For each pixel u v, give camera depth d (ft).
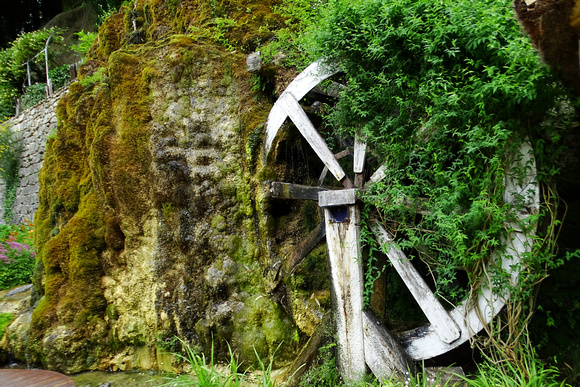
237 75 12.62
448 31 7.57
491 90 7.27
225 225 12.29
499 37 7.48
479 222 7.66
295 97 10.73
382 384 8.83
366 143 9.39
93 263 13.65
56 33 35.81
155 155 12.64
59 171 15.16
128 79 13.41
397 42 8.35
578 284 9.32
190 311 12.32
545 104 7.36
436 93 8.02
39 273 15.51
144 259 12.83
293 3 13.23
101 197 13.83
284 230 12.16
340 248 9.58
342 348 9.62
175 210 12.58
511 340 8.24
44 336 13.09
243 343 11.34
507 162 7.70
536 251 7.43
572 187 9.32
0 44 49.39
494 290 7.75
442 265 8.54
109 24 18.34
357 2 8.80
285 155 12.16
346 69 9.39
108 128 13.26
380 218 9.51
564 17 5.67
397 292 11.85
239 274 11.96
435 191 8.12
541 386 7.17
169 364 12.30
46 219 16.01
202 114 12.68
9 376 8.21
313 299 11.51
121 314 13.23
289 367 10.36
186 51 12.91
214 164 12.47
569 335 9.39
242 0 13.96
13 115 34.68
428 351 8.95
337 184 12.68
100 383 12.07
